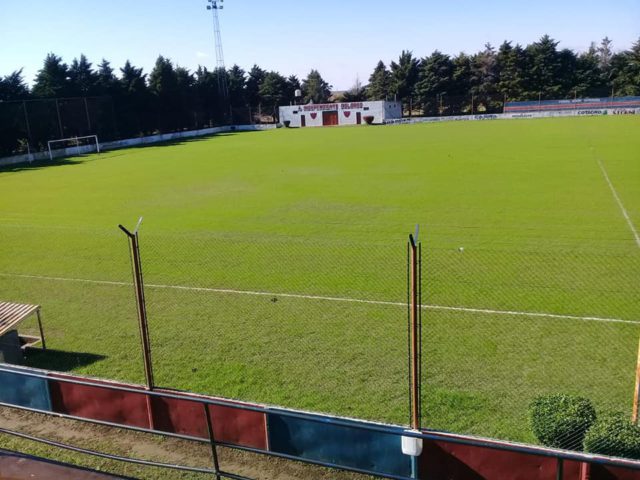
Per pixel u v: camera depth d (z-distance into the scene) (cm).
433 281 1402
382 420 823
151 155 5122
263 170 3625
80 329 1233
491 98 9319
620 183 2595
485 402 860
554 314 1174
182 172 3734
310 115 9025
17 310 1106
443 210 2230
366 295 1339
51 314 1331
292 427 745
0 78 5694
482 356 1009
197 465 743
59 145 5738
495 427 796
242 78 9788
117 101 6969
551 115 7975
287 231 2012
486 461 669
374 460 717
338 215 2230
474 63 9419
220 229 2088
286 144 5547
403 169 3366
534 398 839
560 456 405
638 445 620
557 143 4312
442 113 9456
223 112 8931
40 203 2800
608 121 6359
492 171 3112
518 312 1192
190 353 1084
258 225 2127
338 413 845
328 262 1614
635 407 752
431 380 934
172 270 1614
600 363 965
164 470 729
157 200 2744
